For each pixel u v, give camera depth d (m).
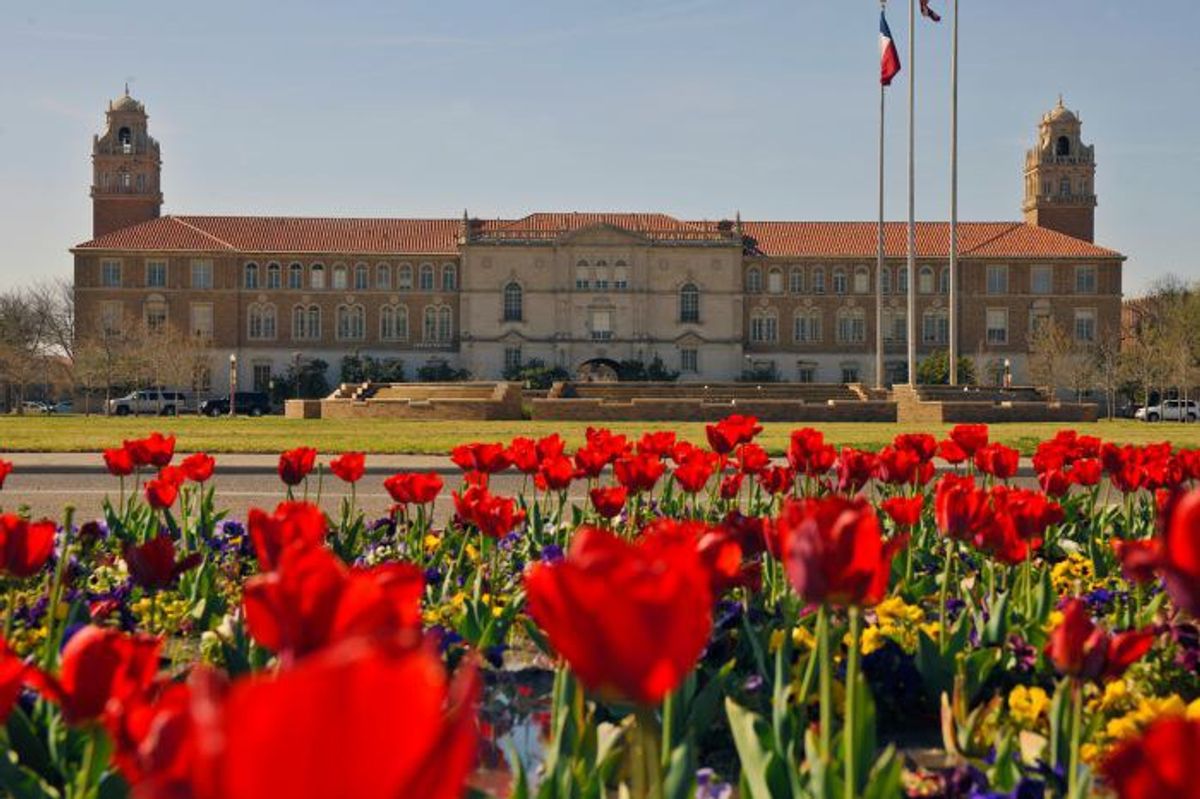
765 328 111.00
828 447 9.95
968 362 101.94
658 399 72.38
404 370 109.06
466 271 107.81
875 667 6.60
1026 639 7.03
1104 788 4.55
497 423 55.81
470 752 1.58
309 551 2.97
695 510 11.51
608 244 108.00
